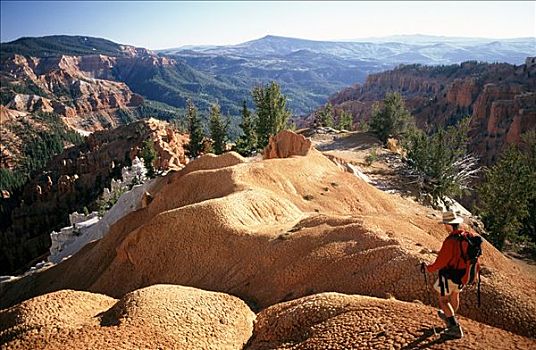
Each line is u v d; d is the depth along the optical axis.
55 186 141.62
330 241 24.64
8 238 116.81
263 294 23.42
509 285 17.17
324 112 137.38
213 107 105.88
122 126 175.62
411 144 80.25
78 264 43.28
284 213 34.62
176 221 31.22
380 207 47.78
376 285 19.59
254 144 102.44
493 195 47.41
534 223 51.81
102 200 94.75
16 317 19.56
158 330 17.38
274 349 16.16
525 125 117.44
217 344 17.62
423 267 12.76
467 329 13.40
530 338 13.51
